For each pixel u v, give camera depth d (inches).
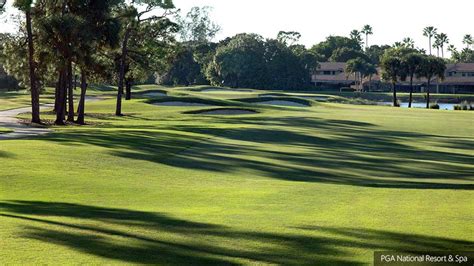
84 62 1930.4
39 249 398.9
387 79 4392.2
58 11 1932.8
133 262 371.9
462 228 470.9
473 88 6151.6
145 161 949.8
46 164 867.4
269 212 545.0
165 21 2554.1
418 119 2234.3
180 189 700.7
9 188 686.5
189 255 390.6
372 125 1934.1
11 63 2094.0
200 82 6038.4
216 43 6560.0
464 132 1750.7
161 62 2913.4
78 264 364.8
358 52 7628.0
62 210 552.1
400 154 1164.5
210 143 1246.3
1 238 426.9
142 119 2273.6
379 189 701.3
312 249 407.5
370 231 460.8
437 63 4274.1
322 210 555.5
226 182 766.5
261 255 392.8
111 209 561.6
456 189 714.8
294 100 3494.1
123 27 2311.8
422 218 513.0
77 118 2076.8
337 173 882.1
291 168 927.0
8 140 1188.5
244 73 5595.5
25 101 3240.7
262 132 1557.6
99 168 862.5
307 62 6038.4
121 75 2506.2
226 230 463.2
